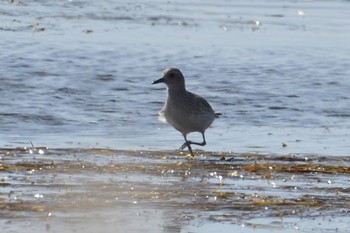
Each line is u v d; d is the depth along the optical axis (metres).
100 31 31.86
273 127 20.72
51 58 26.67
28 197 13.05
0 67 25.03
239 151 18.03
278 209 12.97
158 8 38.88
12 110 20.83
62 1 38.50
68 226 11.76
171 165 16.03
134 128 20.08
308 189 14.34
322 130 20.53
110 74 25.38
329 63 28.45
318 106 23.05
